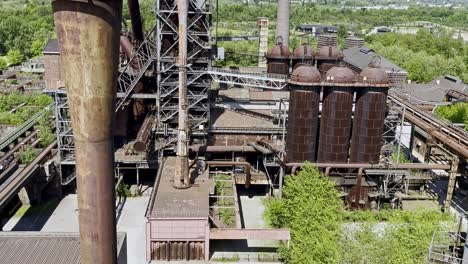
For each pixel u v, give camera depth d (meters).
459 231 28.02
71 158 44.38
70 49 9.80
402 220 30.67
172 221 33.28
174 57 43.59
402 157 49.47
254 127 47.22
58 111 43.09
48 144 49.75
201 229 33.47
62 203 43.12
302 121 41.25
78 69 9.95
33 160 42.59
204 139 46.53
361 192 42.19
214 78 48.19
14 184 36.25
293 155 42.12
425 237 28.38
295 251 28.88
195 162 43.97
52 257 22.20
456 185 49.25
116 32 10.09
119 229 38.50
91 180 10.95
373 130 41.44
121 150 46.81
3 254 22.30
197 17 42.69
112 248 11.81
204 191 38.22
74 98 10.27
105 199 11.23
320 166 41.16
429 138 46.38
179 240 33.69
